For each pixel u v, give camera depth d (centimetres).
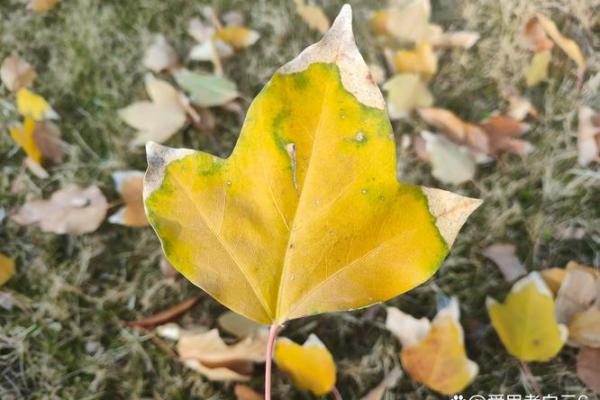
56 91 75
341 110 48
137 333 66
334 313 66
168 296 67
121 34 78
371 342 66
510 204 70
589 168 71
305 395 64
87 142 73
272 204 50
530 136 73
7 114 74
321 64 48
